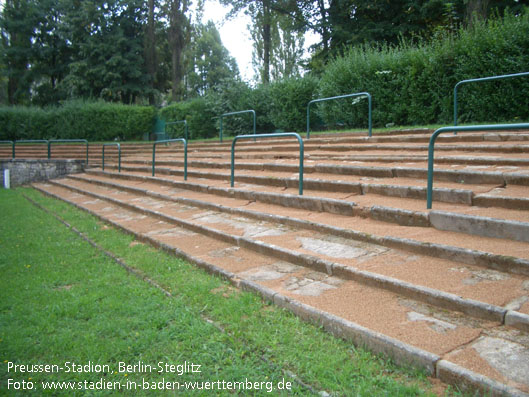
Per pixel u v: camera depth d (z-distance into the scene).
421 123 12.29
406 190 5.68
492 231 4.19
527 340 2.76
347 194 6.37
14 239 7.37
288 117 16.16
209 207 7.57
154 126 26.23
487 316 3.04
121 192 11.48
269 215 6.14
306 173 8.12
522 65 9.86
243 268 4.68
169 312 3.91
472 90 10.88
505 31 10.39
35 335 3.68
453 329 2.99
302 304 3.58
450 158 6.57
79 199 11.70
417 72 11.99
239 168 10.25
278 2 25.08
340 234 5.04
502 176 5.29
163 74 40.06
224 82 19.33
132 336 3.54
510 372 2.47
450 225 4.55
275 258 4.88
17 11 36.44
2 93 46.41
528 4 17.80
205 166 11.56
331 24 22.38
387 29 20.89
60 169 18.50
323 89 14.14
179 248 5.68
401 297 3.55
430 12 19.48
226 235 5.73
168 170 12.13
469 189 5.28
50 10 37.28
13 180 18.72
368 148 9.11
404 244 4.34
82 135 25.56
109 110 25.48
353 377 2.74
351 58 13.78
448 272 3.72
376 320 3.22
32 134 25.33
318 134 12.41
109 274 5.18
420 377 2.63
